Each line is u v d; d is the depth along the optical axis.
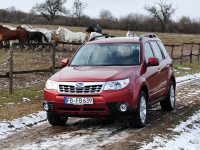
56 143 7.26
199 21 90.94
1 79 15.19
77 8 117.88
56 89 8.10
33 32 30.33
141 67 8.72
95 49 9.48
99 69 8.53
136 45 9.31
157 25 94.44
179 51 41.75
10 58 12.22
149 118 9.70
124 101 7.85
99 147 6.93
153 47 10.03
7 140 7.57
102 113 7.86
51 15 119.38
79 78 7.99
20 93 12.48
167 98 10.50
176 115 10.10
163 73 10.00
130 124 8.36
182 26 89.75
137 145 7.04
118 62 8.94
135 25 87.50
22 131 8.34
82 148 6.88
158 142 7.31
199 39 60.50
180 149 7.07
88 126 8.80
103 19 93.31
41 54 26.64
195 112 10.57
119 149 6.76
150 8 105.38
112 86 7.85
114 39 9.79
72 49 32.97
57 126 8.84
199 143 7.65
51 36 32.12
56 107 8.09
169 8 104.75
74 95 7.90
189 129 8.69
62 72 8.59
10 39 27.50
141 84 8.30
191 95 13.72
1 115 9.44
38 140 7.53
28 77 16.25
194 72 22.38
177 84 16.84
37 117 9.63
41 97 12.19
